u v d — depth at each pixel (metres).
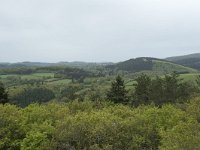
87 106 53.00
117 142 33.19
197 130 27.33
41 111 41.94
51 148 33.56
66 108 45.97
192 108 41.94
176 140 24.17
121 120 35.88
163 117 38.88
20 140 36.69
